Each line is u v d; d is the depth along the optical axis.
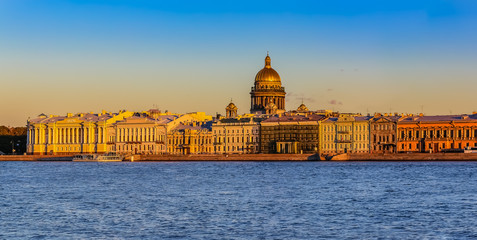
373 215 124.69
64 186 184.38
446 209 131.62
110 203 142.62
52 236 106.81
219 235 107.12
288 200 146.38
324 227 113.06
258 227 113.06
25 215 125.62
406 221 118.25
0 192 167.00
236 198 150.50
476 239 103.94
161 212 128.75
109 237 106.06
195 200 147.12
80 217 123.19
